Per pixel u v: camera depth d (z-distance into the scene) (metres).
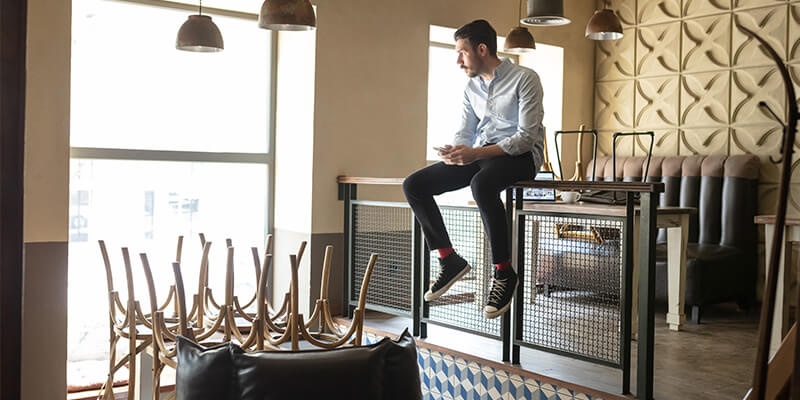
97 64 5.23
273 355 2.54
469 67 3.64
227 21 5.75
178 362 2.62
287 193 5.85
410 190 3.66
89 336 5.28
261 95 5.94
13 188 1.48
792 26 6.09
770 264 1.31
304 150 5.64
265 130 5.97
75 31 5.13
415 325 4.86
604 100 7.49
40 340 4.34
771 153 6.15
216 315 4.24
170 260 5.61
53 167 4.37
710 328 5.18
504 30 6.78
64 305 4.42
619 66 7.35
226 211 5.83
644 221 3.45
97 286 5.30
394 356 2.62
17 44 1.47
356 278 5.54
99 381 4.84
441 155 3.48
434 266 5.72
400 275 5.66
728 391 3.62
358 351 2.58
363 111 5.81
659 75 7.00
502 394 4.12
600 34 5.52
